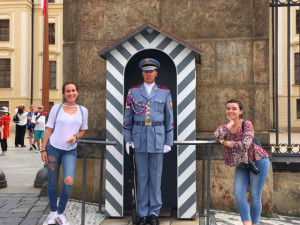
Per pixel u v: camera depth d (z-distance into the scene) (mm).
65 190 4012
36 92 29625
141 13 5250
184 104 4605
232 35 5145
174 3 5215
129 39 4684
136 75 5098
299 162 5062
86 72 5309
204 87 5164
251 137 3643
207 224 3883
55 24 29531
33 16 29734
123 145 4680
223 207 5008
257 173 3639
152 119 4344
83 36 5324
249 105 5098
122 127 4695
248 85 5105
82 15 5332
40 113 12711
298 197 5012
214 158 5051
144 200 4418
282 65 20969
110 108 4715
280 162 5105
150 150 4309
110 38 5285
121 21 5273
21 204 5180
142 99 4379
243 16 5133
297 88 20781
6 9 29312
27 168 8930
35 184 6445
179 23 5211
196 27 5191
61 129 4082
